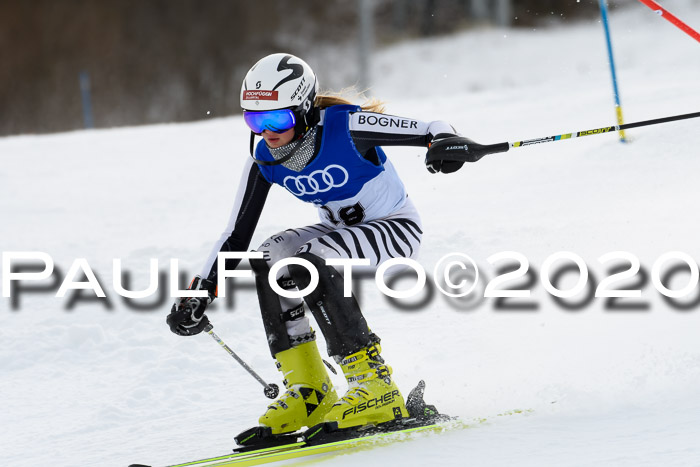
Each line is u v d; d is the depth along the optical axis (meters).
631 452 10.06
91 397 15.69
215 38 109.81
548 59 96.12
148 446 12.82
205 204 34.78
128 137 55.59
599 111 40.88
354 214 12.06
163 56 108.75
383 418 11.48
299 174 11.77
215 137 53.31
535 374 13.77
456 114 48.03
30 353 17.88
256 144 12.05
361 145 11.55
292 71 11.23
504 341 15.89
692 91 41.19
